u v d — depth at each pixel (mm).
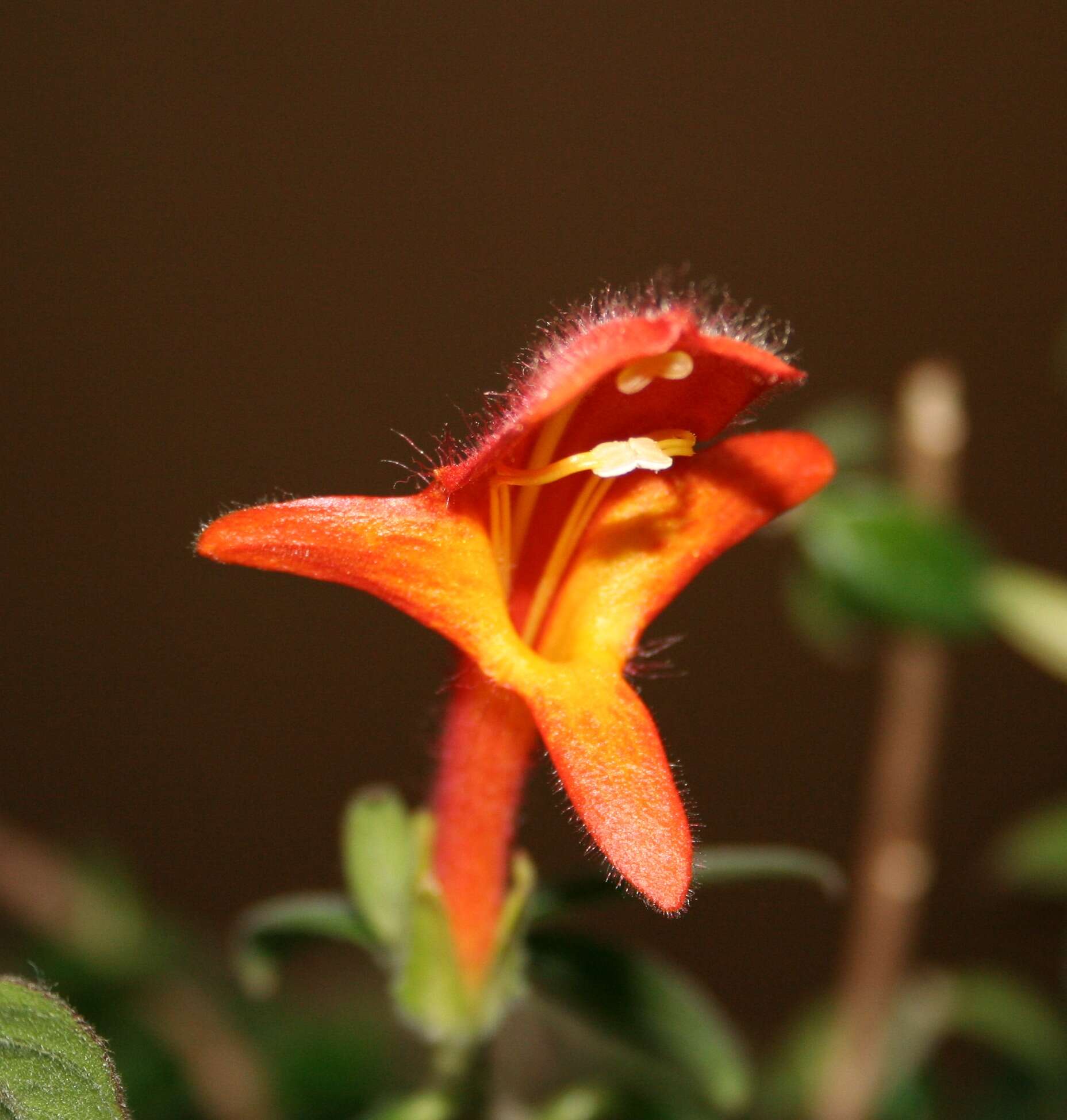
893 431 323
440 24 563
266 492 613
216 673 629
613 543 235
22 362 593
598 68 572
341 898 251
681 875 219
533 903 243
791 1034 340
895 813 291
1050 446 612
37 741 633
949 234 587
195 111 566
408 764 633
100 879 338
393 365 599
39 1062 215
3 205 570
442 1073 246
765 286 594
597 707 226
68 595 624
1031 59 562
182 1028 315
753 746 629
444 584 225
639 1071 281
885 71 568
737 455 237
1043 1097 331
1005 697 624
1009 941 621
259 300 594
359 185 580
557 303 583
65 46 552
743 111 576
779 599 610
